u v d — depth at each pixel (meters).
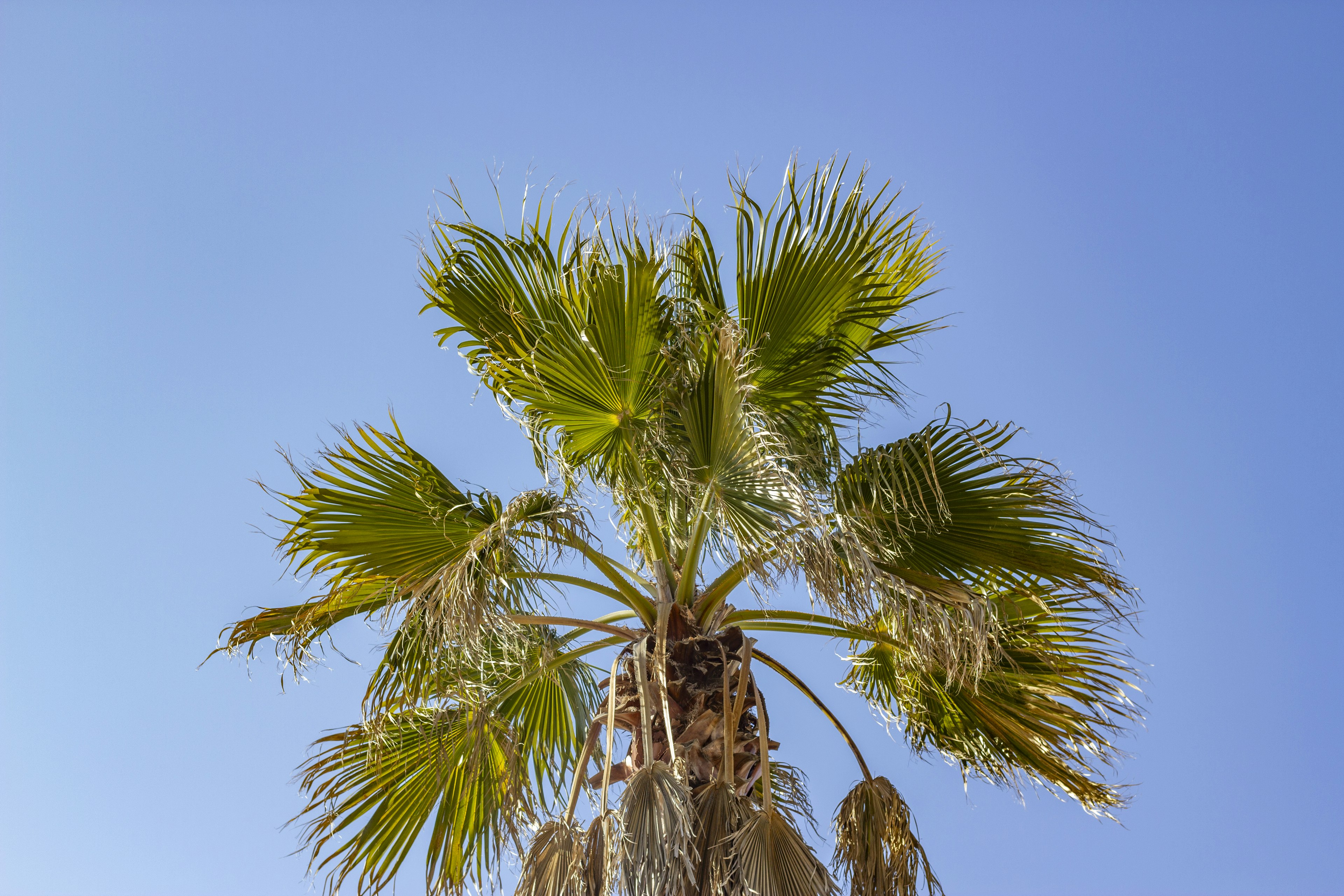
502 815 6.24
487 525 5.99
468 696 6.22
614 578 6.20
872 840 6.05
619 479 6.41
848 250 6.23
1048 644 6.18
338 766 6.26
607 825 5.27
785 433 6.32
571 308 6.10
